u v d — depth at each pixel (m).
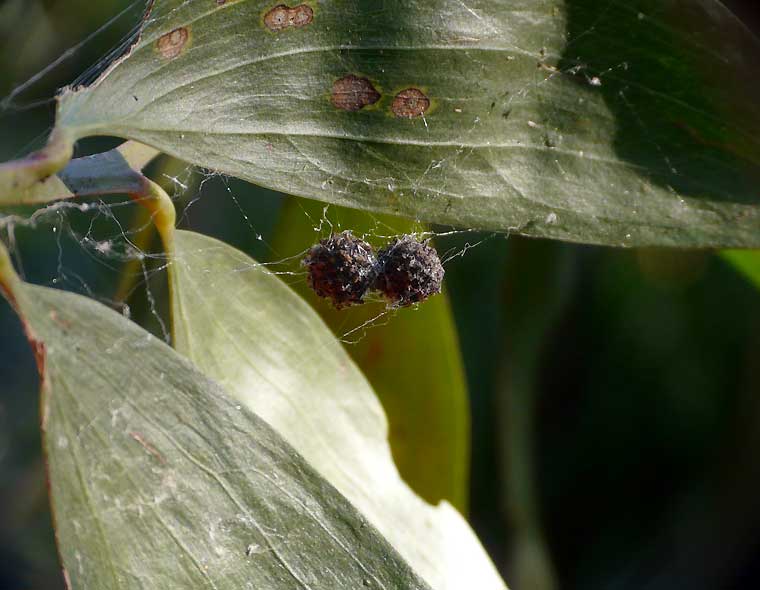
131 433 0.15
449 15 0.16
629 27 0.16
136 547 0.14
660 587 0.30
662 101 0.16
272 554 0.15
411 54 0.16
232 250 0.16
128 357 0.15
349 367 0.17
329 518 0.15
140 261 0.20
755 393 0.29
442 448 0.18
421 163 0.15
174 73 0.15
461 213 0.15
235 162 0.15
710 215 0.15
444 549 0.17
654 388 0.30
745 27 0.15
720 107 0.16
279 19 0.15
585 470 0.31
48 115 0.25
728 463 0.30
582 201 0.16
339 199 0.15
